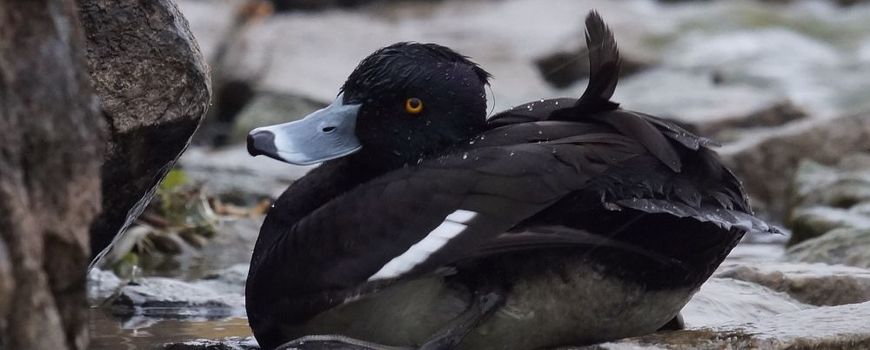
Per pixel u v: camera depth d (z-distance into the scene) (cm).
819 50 2981
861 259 992
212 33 2264
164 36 668
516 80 2448
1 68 431
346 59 2483
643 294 615
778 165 1548
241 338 750
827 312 683
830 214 1152
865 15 3334
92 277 950
